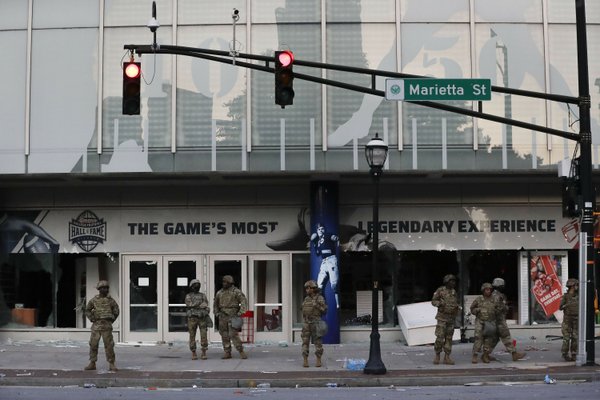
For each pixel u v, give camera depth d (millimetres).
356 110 20922
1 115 21188
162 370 17484
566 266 23375
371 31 21031
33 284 23734
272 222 23391
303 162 20844
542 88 20969
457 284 23281
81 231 23641
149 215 23562
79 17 21328
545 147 20875
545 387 15273
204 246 23438
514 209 23422
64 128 21094
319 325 17922
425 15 21062
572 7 21203
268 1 21188
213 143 20922
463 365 18016
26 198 23781
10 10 21391
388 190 23406
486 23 21047
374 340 16828
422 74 20922
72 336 23453
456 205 23391
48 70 21250
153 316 23359
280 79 14703
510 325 23281
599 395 13984
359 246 23219
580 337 17547
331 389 15539
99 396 14469
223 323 19438
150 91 21062
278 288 23297
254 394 14766
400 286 23281
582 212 17562
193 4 21234
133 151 20969
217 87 21031
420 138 20875
